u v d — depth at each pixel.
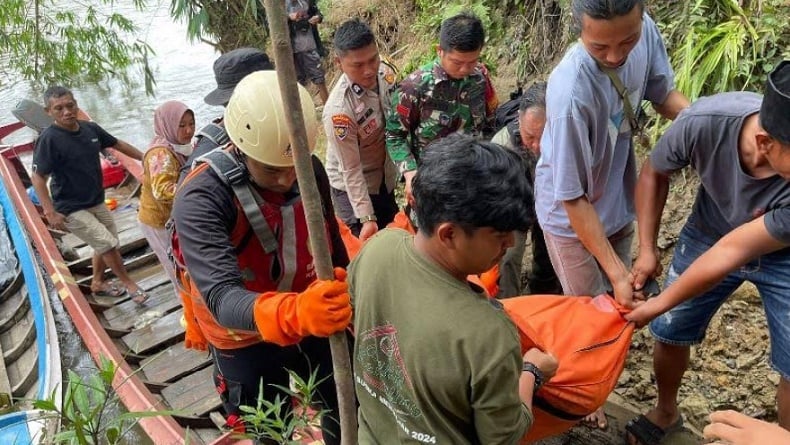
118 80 10.47
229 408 2.37
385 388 1.47
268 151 1.78
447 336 1.26
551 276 3.56
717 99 1.98
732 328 3.03
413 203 1.32
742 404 2.81
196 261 1.83
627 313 2.19
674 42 3.98
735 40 3.49
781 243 1.81
